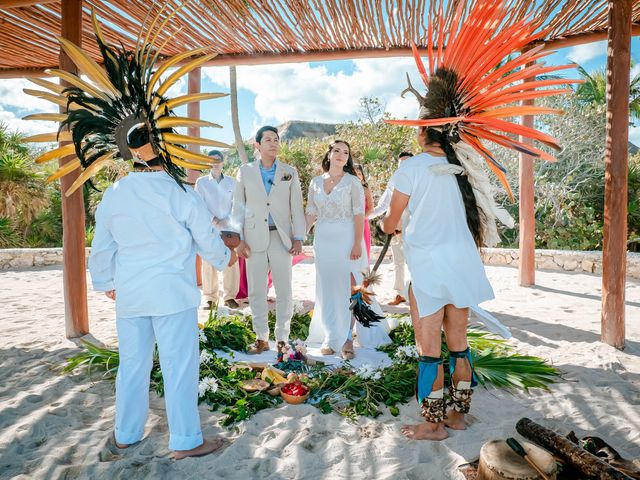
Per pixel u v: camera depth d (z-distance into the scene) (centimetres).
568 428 278
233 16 527
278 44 605
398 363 364
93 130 242
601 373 363
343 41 591
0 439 265
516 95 246
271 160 400
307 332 466
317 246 402
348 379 332
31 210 1340
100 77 239
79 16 443
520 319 534
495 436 264
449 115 263
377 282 345
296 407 304
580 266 848
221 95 248
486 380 341
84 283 470
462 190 264
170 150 245
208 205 547
